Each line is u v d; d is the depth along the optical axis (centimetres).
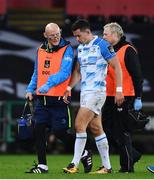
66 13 5678
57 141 5322
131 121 3003
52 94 2969
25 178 2683
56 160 4425
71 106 5184
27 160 4409
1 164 3938
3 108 5291
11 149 5441
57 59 2967
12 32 5322
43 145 2995
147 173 2995
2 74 5300
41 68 2986
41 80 2989
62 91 2984
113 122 3045
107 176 2766
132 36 5375
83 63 2908
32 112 3073
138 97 3008
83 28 2891
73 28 2908
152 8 5750
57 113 2998
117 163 4038
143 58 5362
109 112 3052
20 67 5303
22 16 5606
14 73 5303
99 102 2898
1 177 2744
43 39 5338
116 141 3078
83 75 2912
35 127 3008
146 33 5375
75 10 5703
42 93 2972
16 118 5294
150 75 5350
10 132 5294
